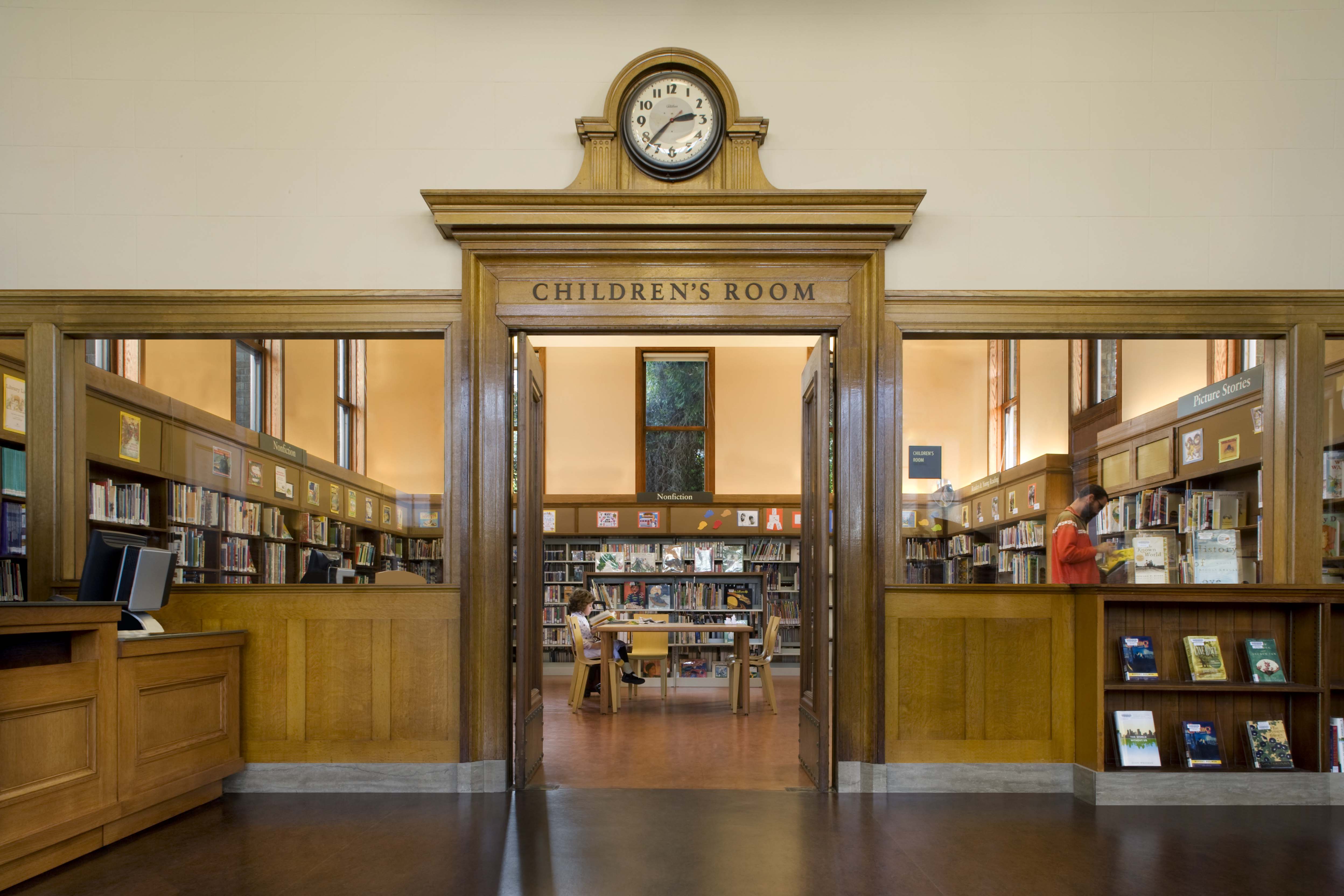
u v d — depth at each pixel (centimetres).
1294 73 520
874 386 497
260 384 824
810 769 522
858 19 523
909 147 518
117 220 509
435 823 420
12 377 503
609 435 1367
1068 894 329
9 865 330
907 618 493
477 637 489
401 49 520
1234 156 517
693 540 1298
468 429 495
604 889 330
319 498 845
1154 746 475
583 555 1280
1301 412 504
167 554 449
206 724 454
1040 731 489
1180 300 508
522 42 521
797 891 329
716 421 1370
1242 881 344
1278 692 480
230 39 518
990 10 523
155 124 514
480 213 492
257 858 366
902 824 421
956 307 507
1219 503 561
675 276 505
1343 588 469
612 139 511
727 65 521
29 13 516
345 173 514
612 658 834
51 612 348
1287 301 508
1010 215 514
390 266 510
